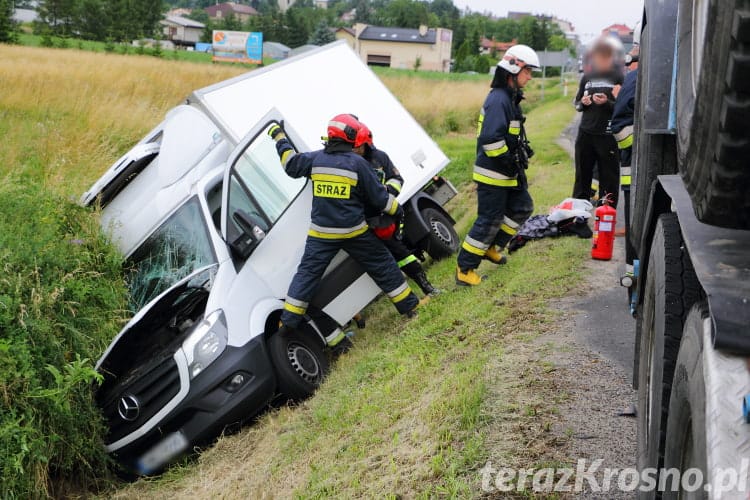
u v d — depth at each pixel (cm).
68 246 675
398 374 553
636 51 636
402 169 825
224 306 594
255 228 621
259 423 588
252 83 806
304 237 667
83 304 628
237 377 571
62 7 8131
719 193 183
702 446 181
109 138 1334
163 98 1925
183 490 521
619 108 609
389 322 707
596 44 803
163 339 630
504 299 637
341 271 664
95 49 6347
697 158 192
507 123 646
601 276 661
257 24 11638
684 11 251
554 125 2239
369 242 643
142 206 723
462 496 367
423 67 11100
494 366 496
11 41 5522
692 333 205
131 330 573
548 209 912
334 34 11369
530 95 3894
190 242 660
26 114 1461
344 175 613
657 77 359
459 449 411
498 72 644
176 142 747
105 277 668
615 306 584
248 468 518
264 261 650
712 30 173
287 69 831
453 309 654
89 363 591
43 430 527
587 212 804
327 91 835
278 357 593
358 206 625
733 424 173
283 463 497
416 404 488
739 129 167
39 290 586
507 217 699
